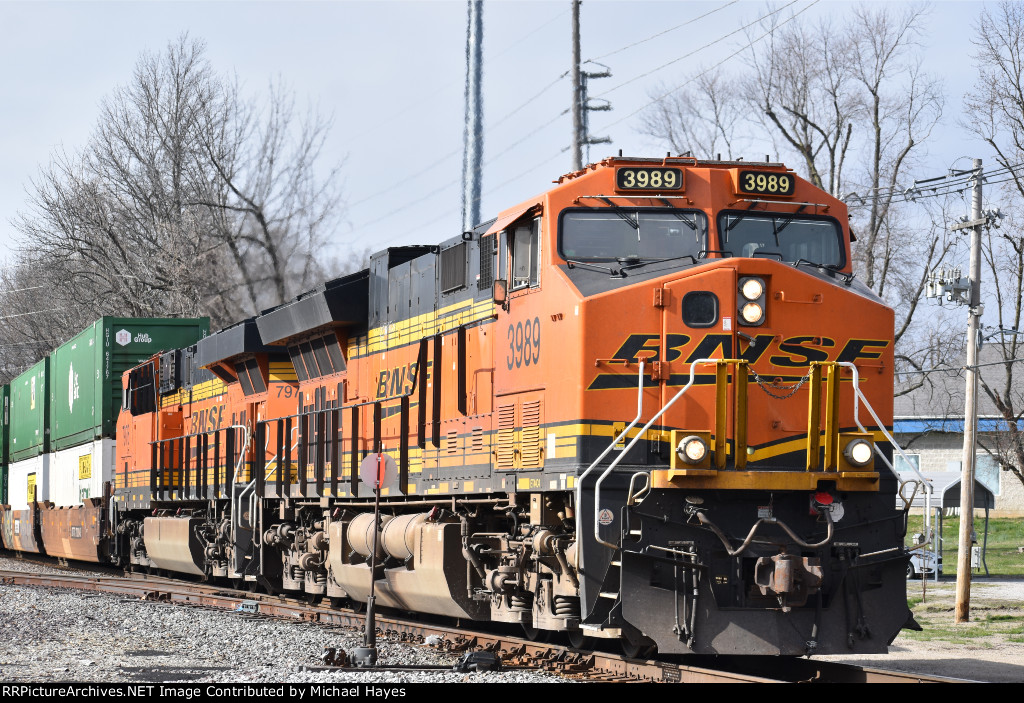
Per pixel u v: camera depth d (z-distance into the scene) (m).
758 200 34.09
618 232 33.44
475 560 38.47
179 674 32.88
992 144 89.62
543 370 33.62
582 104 95.69
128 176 142.00
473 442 38.88
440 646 38.69
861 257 98.44
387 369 47.06
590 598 30.66
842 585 31.33
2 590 63.09
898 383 125.12
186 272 130.62
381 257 48.62
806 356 31.95
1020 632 50.22
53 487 98.38
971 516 55.56
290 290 132.88
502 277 36.78
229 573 61.84
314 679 31.78
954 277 58.84
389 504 45.56
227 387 66.25
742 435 30.75
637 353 31.53
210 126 141.00
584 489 30.97
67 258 146.12
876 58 98.00
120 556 81.81
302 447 53.97
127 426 79.75
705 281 31.77
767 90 101.25
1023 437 99.94
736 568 30.86
